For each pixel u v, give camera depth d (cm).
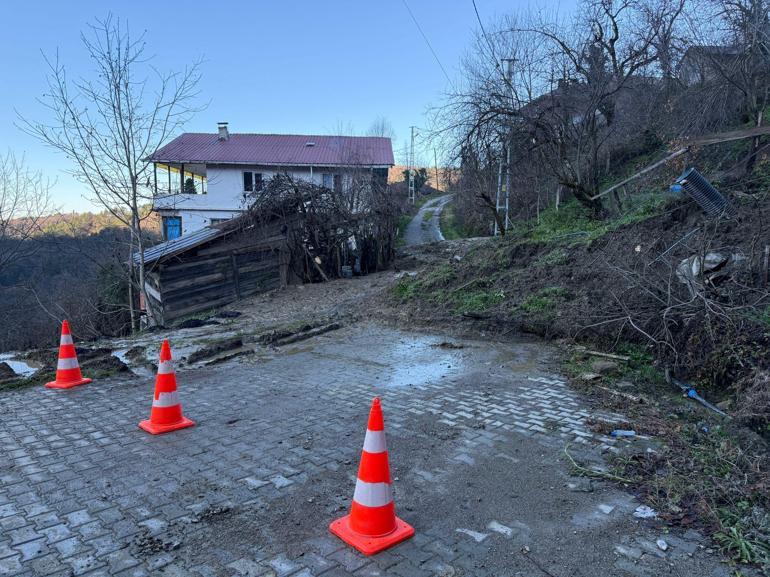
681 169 1138
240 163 2958
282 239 1438
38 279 2172
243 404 519
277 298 1280
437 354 709
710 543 273
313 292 1312
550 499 322
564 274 873
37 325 2039
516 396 523
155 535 283
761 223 663
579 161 1298
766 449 387
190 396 550
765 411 431
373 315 980
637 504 315
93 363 688
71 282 2159
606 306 699
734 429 420
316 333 866
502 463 372
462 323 841
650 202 1046
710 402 500
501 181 1902
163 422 446
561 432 427
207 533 285
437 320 874
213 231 1338
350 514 288
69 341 603
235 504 317
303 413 488
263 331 880
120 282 1759
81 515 304
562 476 352
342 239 1562
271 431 441
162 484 344
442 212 4191
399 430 438
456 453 390
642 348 620
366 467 279
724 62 1065
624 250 817
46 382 612
